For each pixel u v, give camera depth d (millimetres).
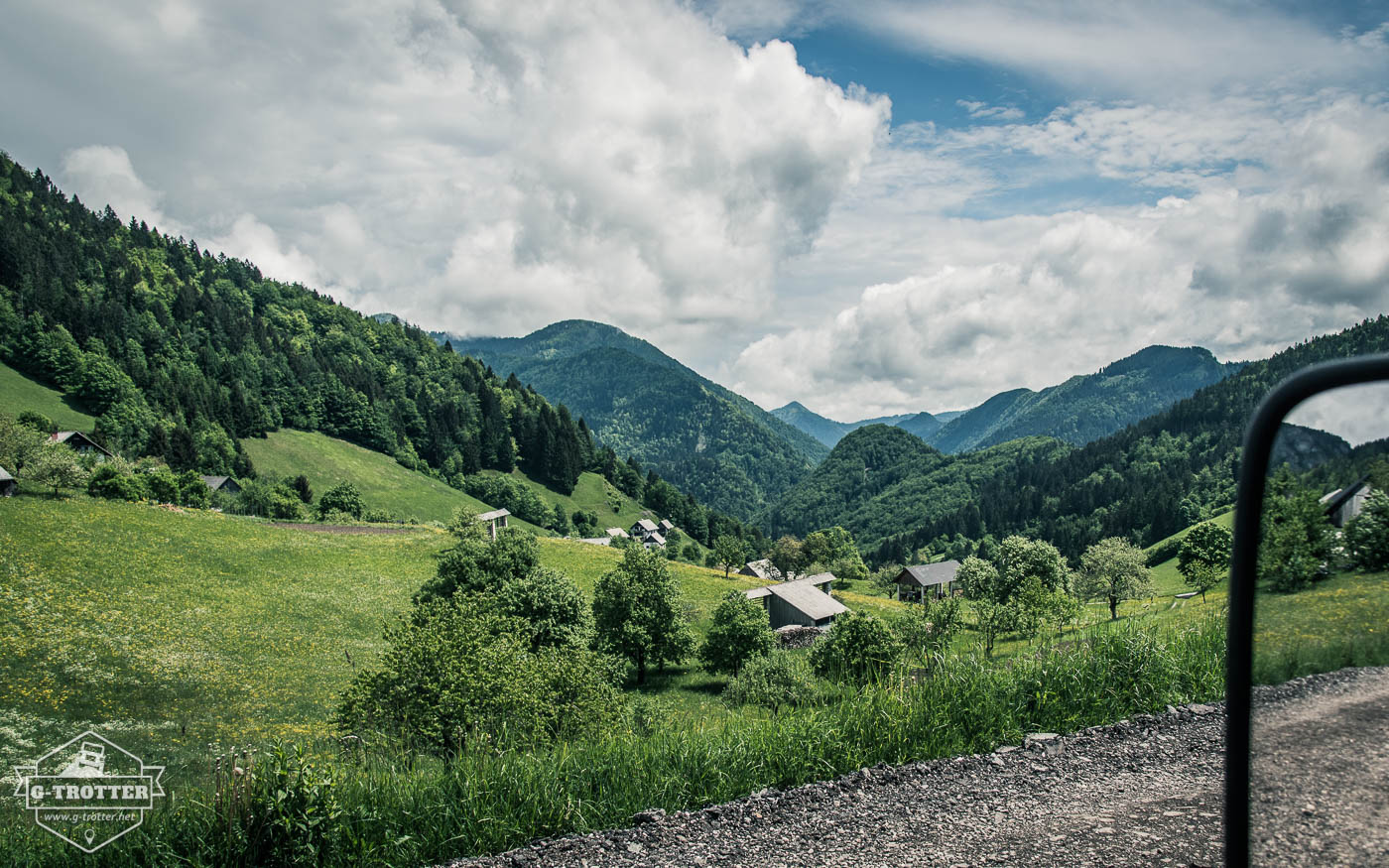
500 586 52031
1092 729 7828
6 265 151875
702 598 77500
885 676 9148
